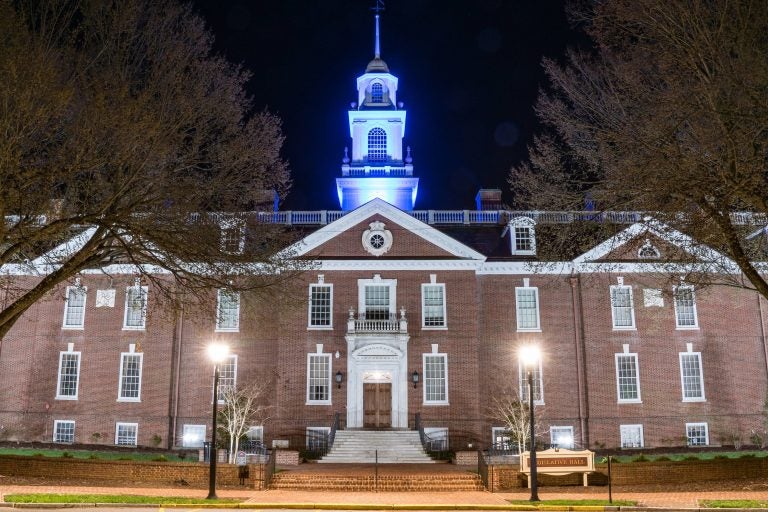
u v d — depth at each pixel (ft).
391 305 149.38
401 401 144.56
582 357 149.69
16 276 151.84
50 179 75.10
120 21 81.20
